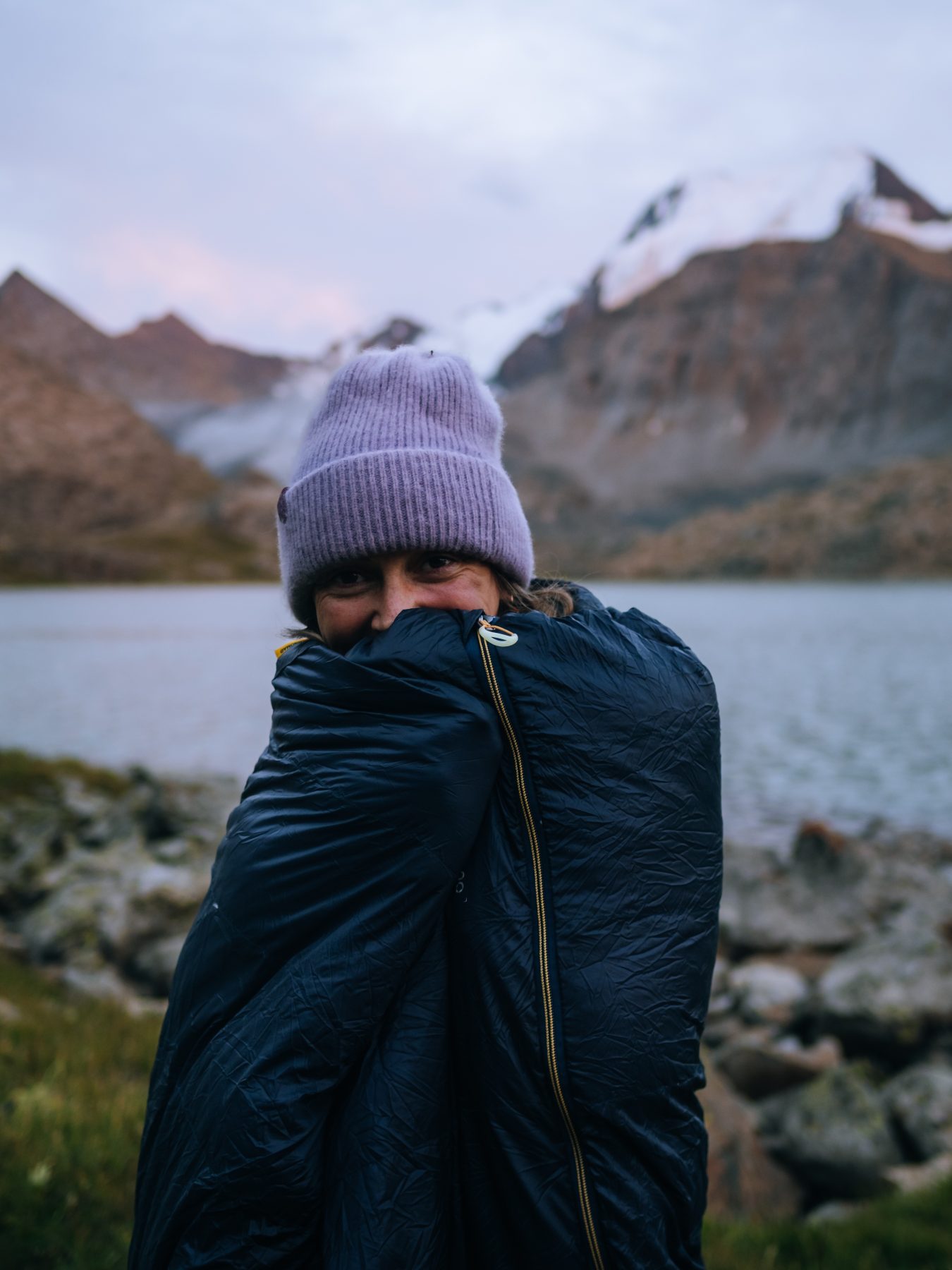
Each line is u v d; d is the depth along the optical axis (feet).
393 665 5.52
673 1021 5.36
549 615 6.68
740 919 36.45
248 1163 4.89
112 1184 13.73
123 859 37.27
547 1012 5.18
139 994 29.71
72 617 475.31
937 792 88.74
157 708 144.66
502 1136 5.21
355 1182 4.97
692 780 5.65
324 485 6.14
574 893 5.35
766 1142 21.63
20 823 46.96
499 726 5.44
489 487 6.23
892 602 597.52
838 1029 25.70
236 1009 5.32
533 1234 5.15
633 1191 5.19
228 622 425.69
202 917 5.62
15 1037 20.22
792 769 100.68
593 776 5.39
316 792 5.38
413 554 6.15
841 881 38.24
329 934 5.23
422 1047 5.23
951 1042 25.03
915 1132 21.13
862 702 155.84
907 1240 16.39
